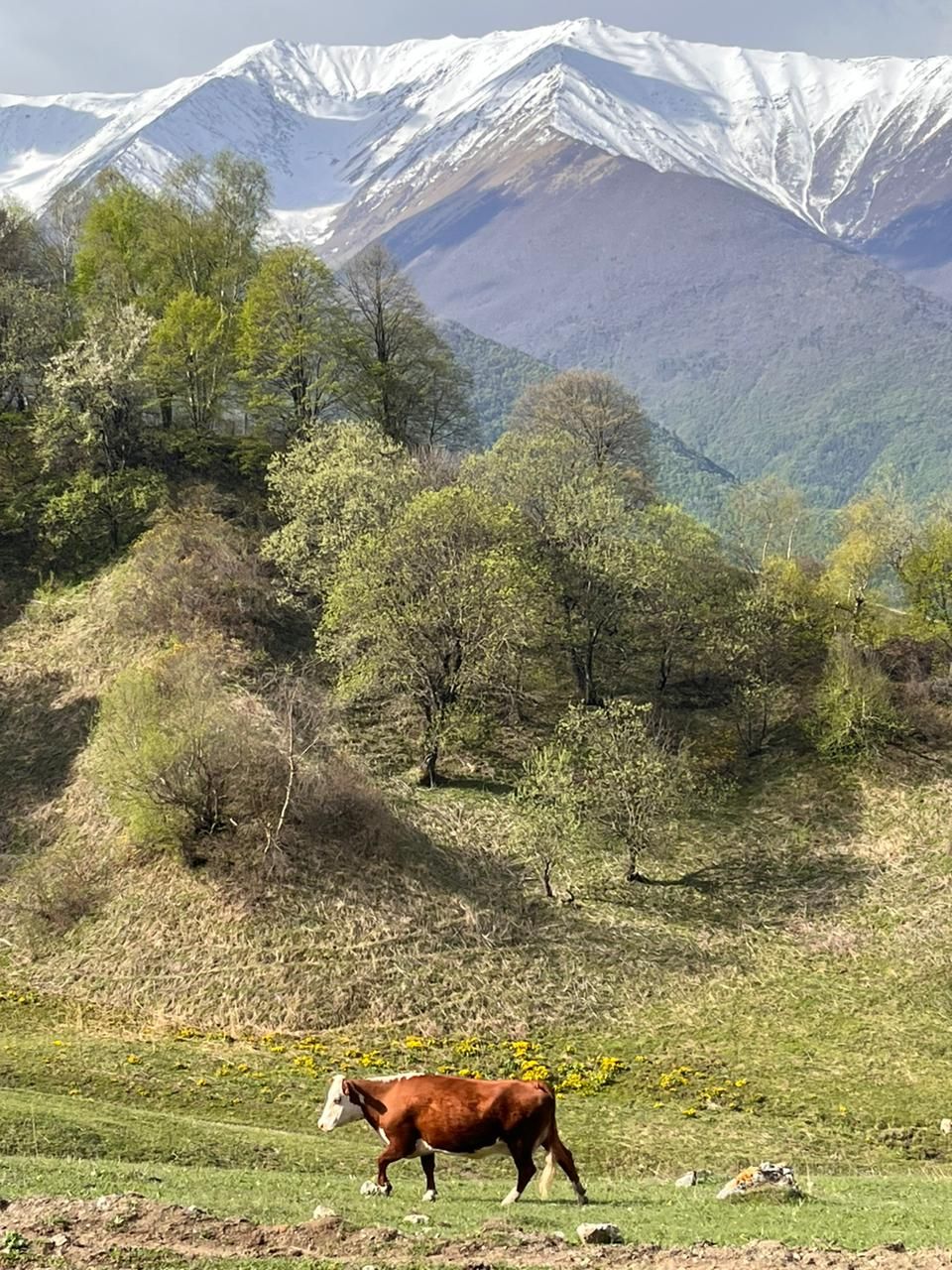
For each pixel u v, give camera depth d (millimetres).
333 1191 25062
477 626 72000
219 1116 40938
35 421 93375
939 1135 43281
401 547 73625
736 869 67562
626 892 64688
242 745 64562
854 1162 40281
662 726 81438
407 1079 23391
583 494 87000
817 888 65375
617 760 66938
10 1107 34719
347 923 58031
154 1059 46344
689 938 60656
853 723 77500
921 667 86812
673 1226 20875
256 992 53875
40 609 83000
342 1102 23078
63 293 111500
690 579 88688
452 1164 35406
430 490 78812
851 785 74000
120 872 61750
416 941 57562
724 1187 26953
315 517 83062
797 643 91438
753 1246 17281
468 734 76000
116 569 85188
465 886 62531
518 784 70250
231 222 111375
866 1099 46500
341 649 73125
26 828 66000
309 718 71938
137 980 54844
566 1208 22625
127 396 92062
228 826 62875
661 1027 53438
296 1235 18172
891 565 105062
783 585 93312
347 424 93125
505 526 77312
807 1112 45250
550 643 87750
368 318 109188
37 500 91000
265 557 83312
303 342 98375
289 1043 50375
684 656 89750
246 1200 22312
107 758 63406
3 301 101688
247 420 113375
